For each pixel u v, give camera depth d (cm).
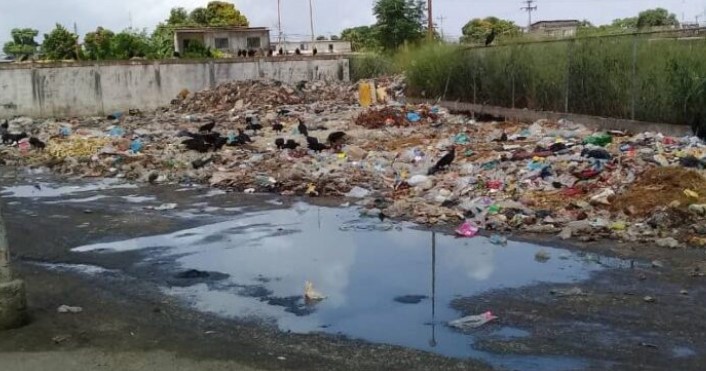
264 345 495
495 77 2073
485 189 1002
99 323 544
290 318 557
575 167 1038
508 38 2277
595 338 495
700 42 1434
